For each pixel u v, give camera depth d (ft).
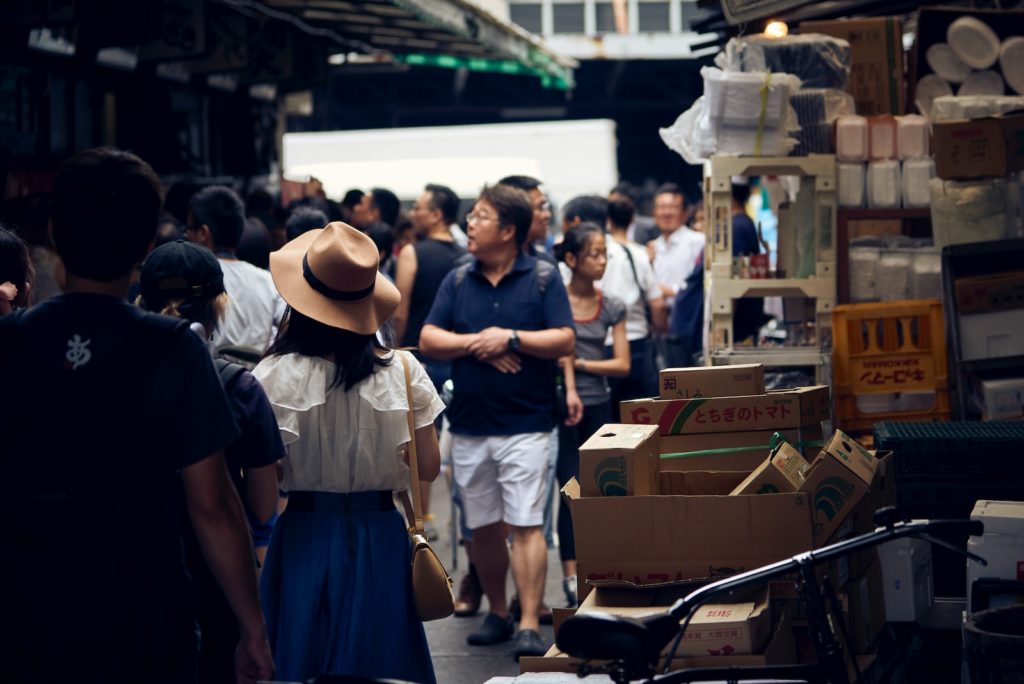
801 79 28.12
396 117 127.13
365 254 16.47
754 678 14.52
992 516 18.20
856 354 25.41
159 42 44.39
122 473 11.60
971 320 24.21
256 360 19.88
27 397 11.56
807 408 19.17
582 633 13.03
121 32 40.60
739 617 15.53
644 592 16.62
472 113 131.23
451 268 35.42
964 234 25.41
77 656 11.53
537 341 25.70
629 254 34.78
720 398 19.06
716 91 26.43
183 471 12.05
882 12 34.45
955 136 25.07
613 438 17.28
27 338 11.69
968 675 15.30
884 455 19.65
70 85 42.60
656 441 17.93
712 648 15.46
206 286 17.08
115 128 46.06
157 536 11.81
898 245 27.40
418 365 17.20
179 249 17.03
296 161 96.17
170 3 44.01
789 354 25.89
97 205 11.61
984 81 29.91
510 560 27.35
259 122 62.34
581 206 36.52
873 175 26.78
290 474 16.49
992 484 20.43
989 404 23.62
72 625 11.53
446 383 30.58
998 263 25.44
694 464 19.07
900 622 19.33
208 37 46.16
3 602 11.55
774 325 40.01
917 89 30.12
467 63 64.08
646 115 143.54
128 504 11.64
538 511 25.90
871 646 18.30
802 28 30.42
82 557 11.53
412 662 16.40
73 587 11.51
